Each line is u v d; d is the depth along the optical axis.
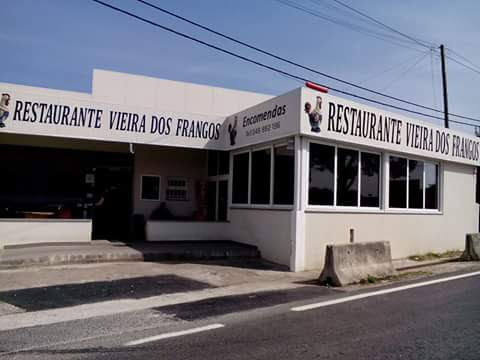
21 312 7.27
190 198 17.69
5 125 12.66
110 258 11.96
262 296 8.76
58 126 13.24
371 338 5.95
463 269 12.78
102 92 16.27
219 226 15.85
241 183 15.04
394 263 14.03
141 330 6.35
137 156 16.95
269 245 13.14
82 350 5.47
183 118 14.87
